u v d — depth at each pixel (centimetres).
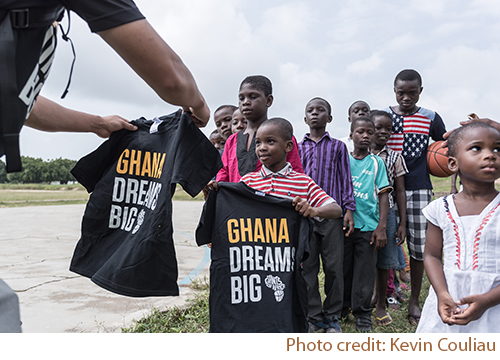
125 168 211
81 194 2969
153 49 121
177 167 191
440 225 203
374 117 401
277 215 225
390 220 373
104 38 120
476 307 172
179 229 926
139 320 324
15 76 107
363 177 359
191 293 409
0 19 106
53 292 411
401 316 380
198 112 171
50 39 119
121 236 206
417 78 409
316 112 374
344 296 375
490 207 189
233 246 222
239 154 307
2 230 940
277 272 218
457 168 200
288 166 271
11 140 109
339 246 339
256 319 212
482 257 185
